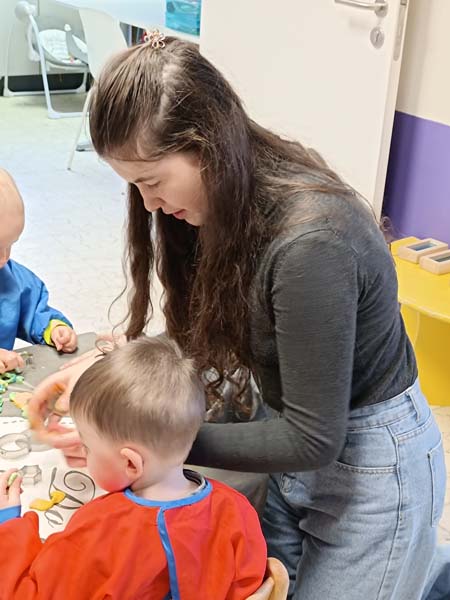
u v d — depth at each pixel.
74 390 1.00
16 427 1.27
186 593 0.93
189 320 1.22
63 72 6.12
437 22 2.36
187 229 1.20
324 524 1.25
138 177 1.00
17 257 3.41
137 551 0.91
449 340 2.46
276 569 0.99
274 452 1.06
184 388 0.98
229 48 2.86
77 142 4.50
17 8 5.50
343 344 1.00
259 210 1.02
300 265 0.97
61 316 1.64
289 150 1.10
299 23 2.56
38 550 0.96
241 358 1.14
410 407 1.17
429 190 2.56
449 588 1.63
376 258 1.02
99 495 1.12
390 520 1.19
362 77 2.42
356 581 1.24
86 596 0.91
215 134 0.96
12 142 4.91
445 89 2.40
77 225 3.78
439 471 1.24
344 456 1.18
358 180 2.54
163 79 0.94
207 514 0.97
